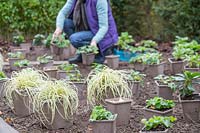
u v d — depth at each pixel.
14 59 3.58
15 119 2.49
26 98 2.48
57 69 3.22
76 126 2.36
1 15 4.89
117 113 2.33
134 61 3.51
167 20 5.11
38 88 2.45
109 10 3.77
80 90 2.79
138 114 2.51
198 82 2.50
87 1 3.70
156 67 3.32
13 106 2.56
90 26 3.73
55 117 2.30
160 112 2.25
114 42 3.77
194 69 3.17
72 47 4.12
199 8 4.83
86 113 2.54
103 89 2.49
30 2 4.91
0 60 3.33
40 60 3.62
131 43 4.58
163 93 2.70
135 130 2.28
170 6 4.99
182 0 4.89
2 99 2.82
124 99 2.40
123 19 5.46
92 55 3.67
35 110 2.35
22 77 2.56
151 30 5.42
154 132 2.04
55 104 2.27
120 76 2.59
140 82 2.86
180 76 2.58
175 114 2.49
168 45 4.87
